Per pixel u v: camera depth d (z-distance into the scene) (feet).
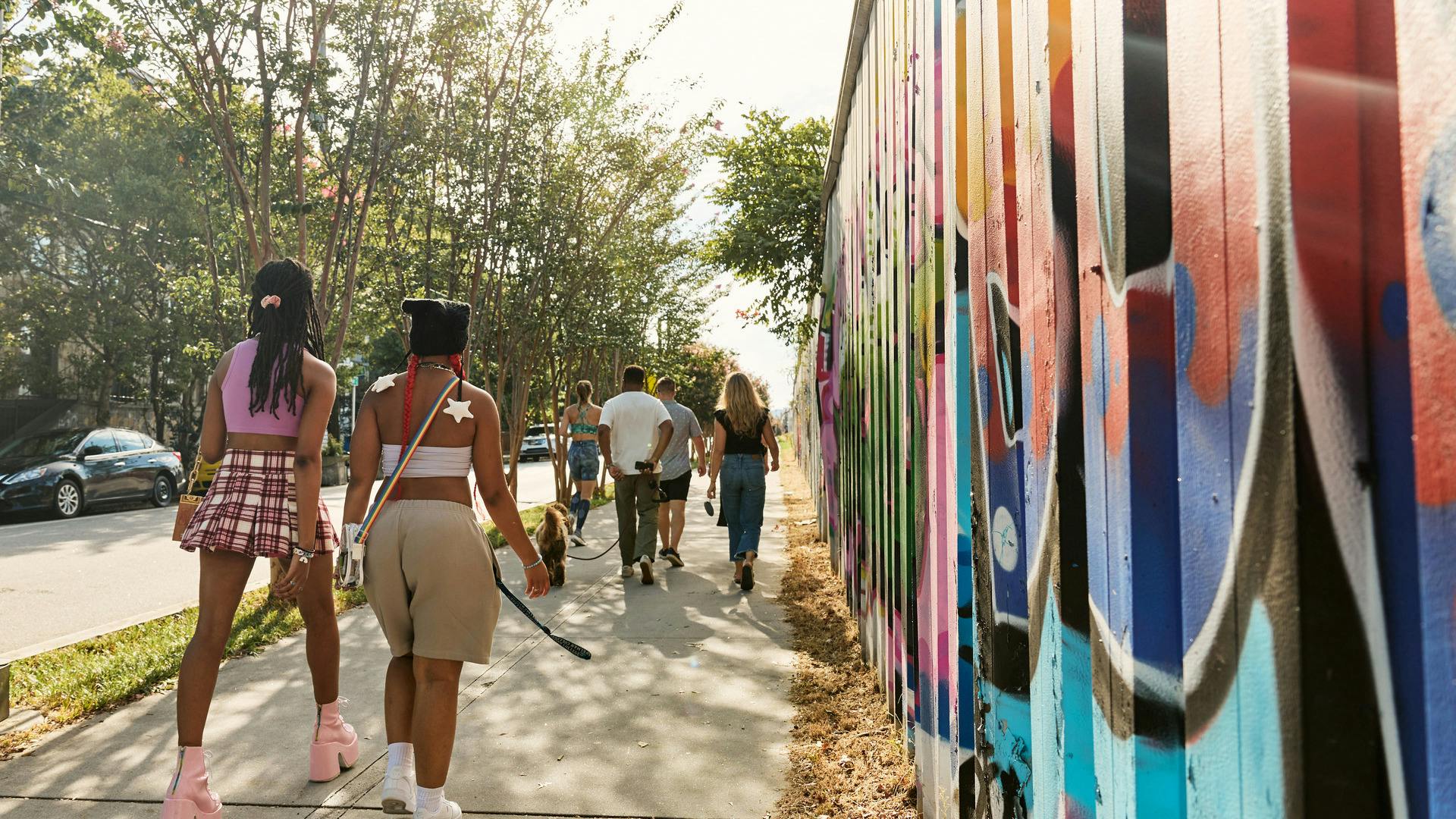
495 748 11.63
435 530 9.05
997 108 6.57
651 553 23.24
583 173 35.19
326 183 26.35
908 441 10.65
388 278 31.53
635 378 24.29
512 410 40.78
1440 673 2.52
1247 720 3.34
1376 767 2.75
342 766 11.09
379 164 24.80
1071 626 5.13
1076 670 5.07
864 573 15.39
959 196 7.89
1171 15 3.84
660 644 16.89
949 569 8.23
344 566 9.07
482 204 31.12
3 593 26.50
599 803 9.97
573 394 58.54
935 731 8.77
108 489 53.57
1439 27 2.48
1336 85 2.85
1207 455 3.60
